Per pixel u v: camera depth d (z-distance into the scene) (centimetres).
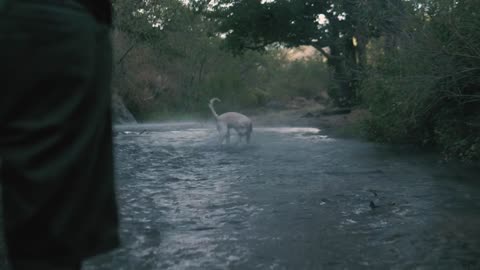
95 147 104
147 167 779
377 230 374
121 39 2780
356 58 2242
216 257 310
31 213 92
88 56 102
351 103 2620
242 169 746
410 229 374
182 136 1548
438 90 827
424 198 496
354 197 509
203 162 841
